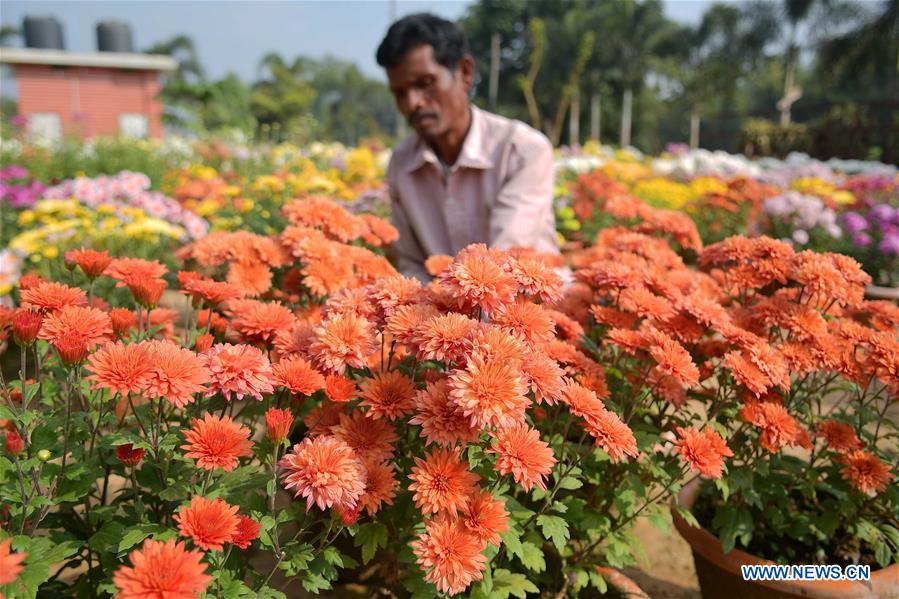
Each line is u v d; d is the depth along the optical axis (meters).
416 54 2.74
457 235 3.06
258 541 1.55
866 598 1.82
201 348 1.57
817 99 42.69
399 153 3.21
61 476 1.43
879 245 5.57
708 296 2.23
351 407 1.66
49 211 4.03
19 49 24.38
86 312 1.42
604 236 2.99
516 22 46.84
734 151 21.83
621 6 38.41
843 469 1.86
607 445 1.34
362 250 2.21
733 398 1.92
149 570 0.98
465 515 1.34
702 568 2.10
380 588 1.91
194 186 5.30
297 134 12.55
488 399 1.19
